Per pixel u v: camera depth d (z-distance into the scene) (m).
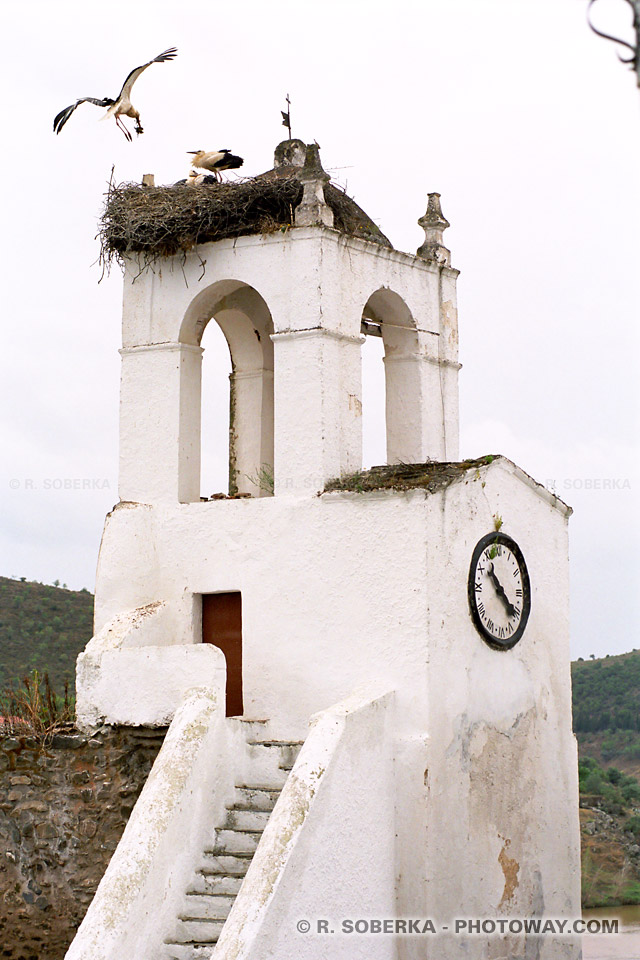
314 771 14.99
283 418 18.16
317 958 14.62
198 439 19.50
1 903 17.59
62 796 17.48
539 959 18.62
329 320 18.12
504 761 18.23
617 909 27.81
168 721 16.86
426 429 19.97
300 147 20.55
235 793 16.39
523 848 18.53
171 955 14.80
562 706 19.95
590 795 35.31
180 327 19.20
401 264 19.70
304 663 17.55
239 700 18.31
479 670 17.83
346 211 19.52
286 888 14.16
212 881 15.32
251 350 20.80
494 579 18.34
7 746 17.75
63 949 17.23
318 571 17.61
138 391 19.48
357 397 18.58
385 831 16.23
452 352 20.64
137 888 14.41
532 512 19.53
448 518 17.34
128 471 19.39
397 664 16.88
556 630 19.95
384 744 16.36
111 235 19.33
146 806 15.13
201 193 18.66
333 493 17.58
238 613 18.48
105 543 19.03
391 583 17.05
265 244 18.50
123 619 18.27
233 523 18.34
